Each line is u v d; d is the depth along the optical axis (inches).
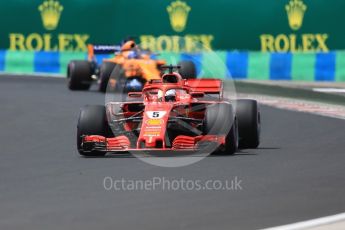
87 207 1218.0
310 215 1164.5
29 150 1770.4
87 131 1653.5
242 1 3368.6
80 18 3484.3
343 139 1889.8
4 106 2498.8
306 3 3324.3
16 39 3531.0
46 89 2992.1
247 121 1739.7
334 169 1512.1
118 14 3457.2
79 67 2984.7
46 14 3506.4
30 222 1130.0
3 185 1387.8
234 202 1246.9
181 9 3393.2
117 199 1269.7
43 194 1311.5
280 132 2014.0
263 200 1259.8
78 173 1482.5
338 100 2741.1
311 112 2404.0
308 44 3331.7
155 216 1161.4
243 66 3368.6
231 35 3373.5
